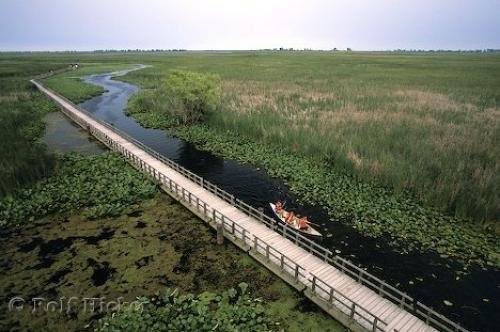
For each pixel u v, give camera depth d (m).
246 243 19.77
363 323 14.31
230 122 43.78
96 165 31.23
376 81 78.06
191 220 23.05
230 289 16.38
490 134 34.66
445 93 61.28
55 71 115.69
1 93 66.94
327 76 89.06
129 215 23.67
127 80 95.81
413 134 36.12
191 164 33.75
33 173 27.91
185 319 14.65
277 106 51.22
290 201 26.30
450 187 24.72
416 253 20.02
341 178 29.28
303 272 17.42
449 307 16.09
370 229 22.42
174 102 49.12
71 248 19.88
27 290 16.50
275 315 15.14
